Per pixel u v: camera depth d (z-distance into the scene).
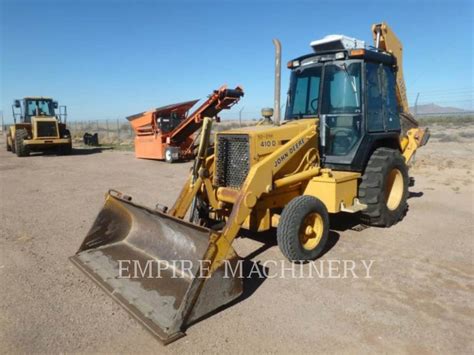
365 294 4.20
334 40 6.22
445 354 3.20
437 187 9.68
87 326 3.62
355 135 5.98
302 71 6.48
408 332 3.50
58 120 20.05
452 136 25.22
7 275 4.71
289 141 5.29
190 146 15.84
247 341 3.38
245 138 4.97
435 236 6.02
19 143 18.77
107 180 11.49
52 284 4.46
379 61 6.32
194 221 5.29
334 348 3.28
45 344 3.35
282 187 5.25
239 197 4.42
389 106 6.71
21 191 9.87
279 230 4.83
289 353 3.22
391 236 6.02
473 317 3.75
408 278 4.58
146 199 8.80
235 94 12.86
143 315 3.67
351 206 5.86
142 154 17.05
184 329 3.52
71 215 7.45
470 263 5.01
